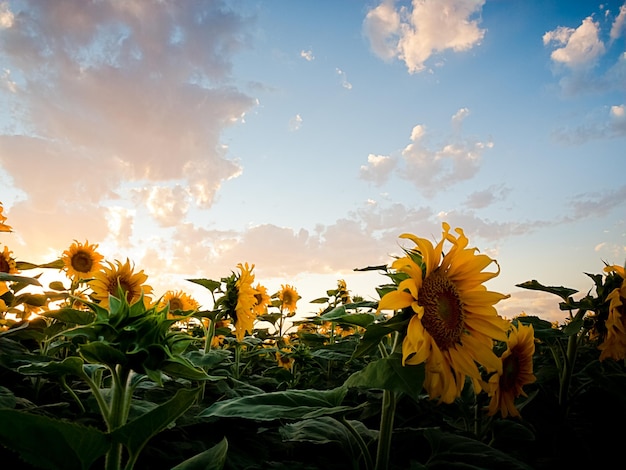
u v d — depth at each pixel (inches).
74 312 126.6
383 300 96.7
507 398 152.6
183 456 143.5
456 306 110.4
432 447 114.0
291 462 113.1
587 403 204.8
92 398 140.6
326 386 281.1
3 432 61.2
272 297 416.8
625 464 165.0
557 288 194.4
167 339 74.6
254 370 343.3
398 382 90.9
